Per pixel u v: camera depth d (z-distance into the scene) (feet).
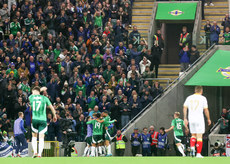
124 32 281.54
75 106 235.81
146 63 261.65
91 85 249.34
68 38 274.57
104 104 239.71
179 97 259.39
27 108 231.50
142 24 316.40
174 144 232.94
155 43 269.64
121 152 234.17
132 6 324.60
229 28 278.67
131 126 245.45
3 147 215.31
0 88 239.71
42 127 128.16
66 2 288.92
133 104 242.78
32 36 269.23
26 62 255.50
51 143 202.90
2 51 258.78
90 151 203.92
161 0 333.01
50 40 265.75
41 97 129.59
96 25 275.59
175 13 313.73
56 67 255.70
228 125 238.68
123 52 263.29
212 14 321.73
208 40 286.66
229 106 266.57
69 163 98.02
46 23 277.44
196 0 326.85
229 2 321.52
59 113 230.48
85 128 232.73
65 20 275.59
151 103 255.91
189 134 233.96
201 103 127.34
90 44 268.41
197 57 268.62
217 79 250.98
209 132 249.55
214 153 219.61
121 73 252.01
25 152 208.03
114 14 294.66
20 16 283.18
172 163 96.84
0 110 236.63
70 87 245.65
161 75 287.28
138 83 250.37
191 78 256.52
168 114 256.93
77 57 257.14
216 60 265.75
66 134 210.79
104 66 257.75
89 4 315.37
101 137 197.26
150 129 237.25
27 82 246.47
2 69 252.01
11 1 311.47
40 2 289.53
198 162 98.02
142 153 236.22
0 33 279.49
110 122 197.98
